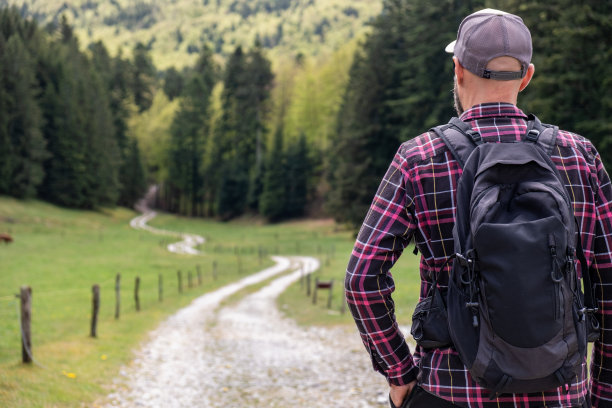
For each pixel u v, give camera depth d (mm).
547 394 1538
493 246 1417
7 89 81500
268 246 62000
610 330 1667
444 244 1634
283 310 20062
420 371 1687
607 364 1692
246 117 100875
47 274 32656
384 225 1668
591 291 1634
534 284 1381
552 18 27359
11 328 13625
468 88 1767
